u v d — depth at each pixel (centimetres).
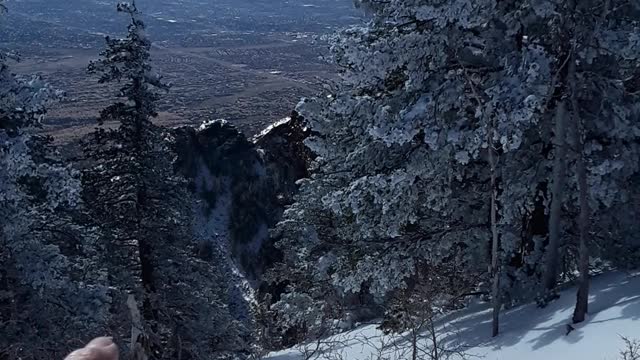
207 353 2439
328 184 2611
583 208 1234
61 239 2238
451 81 1575
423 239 1902
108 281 2292
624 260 1695
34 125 1791
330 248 2678
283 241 2970
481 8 1510
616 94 1559
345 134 2216
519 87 1398
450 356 1284
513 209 1684
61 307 1934
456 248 1967
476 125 1545
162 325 2303
